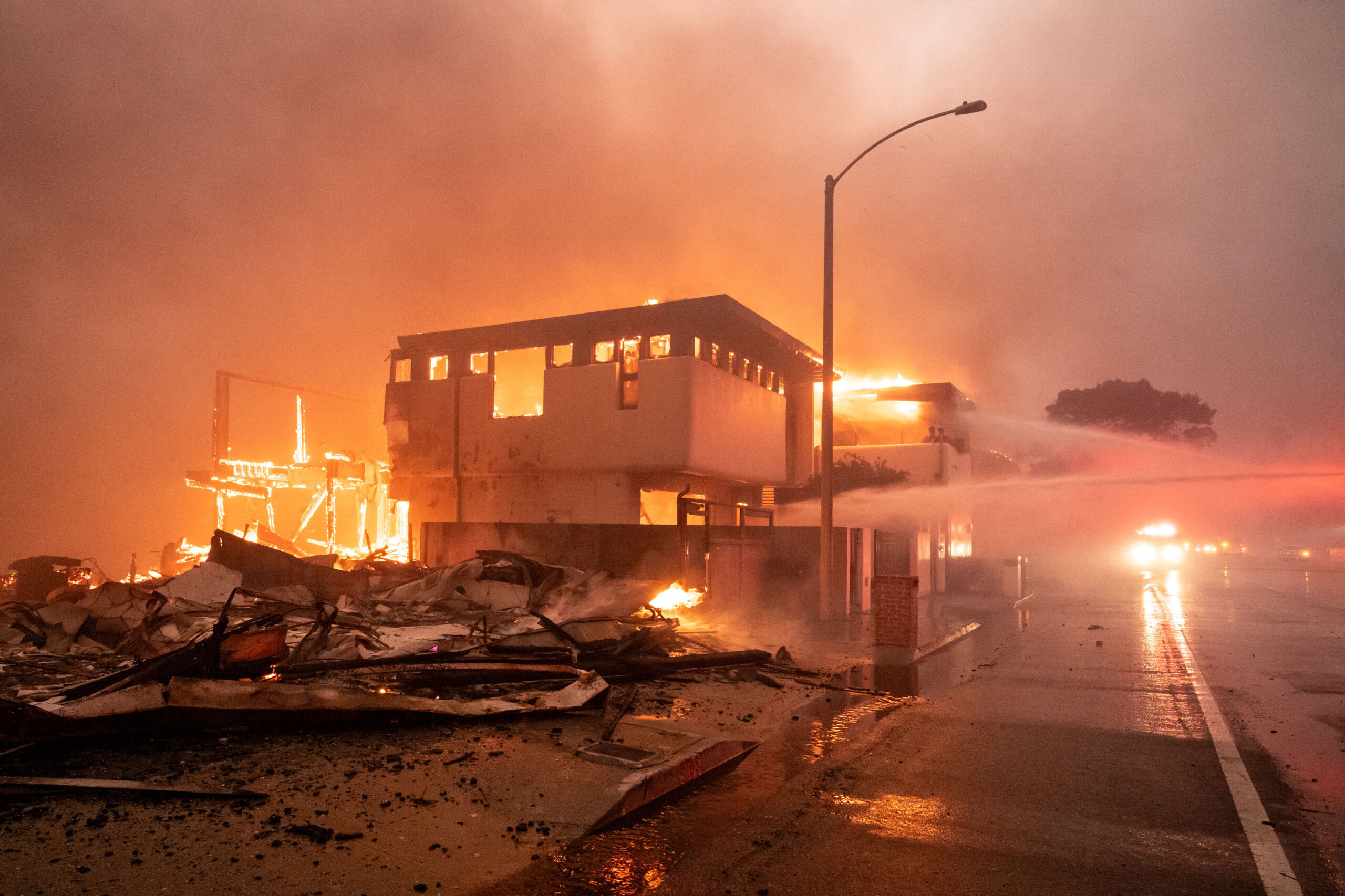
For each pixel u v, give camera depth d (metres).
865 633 15.04
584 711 7.48
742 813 5.38
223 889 3.74
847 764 6.65
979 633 16.83
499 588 13.57
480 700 7.24
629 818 5.19
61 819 4.34
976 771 6.48
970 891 4.21
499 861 4.34
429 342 24.55
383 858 4.22
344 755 5.80
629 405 21.89
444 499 24.34
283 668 7.95
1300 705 9.30
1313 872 4.52
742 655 10.97
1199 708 9.07
